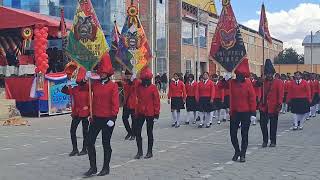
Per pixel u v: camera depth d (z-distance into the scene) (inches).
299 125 682.8
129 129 566.3
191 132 649.0
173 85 722.2
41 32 887.1
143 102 438.6
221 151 480.7
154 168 394.0
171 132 649.0
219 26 445.1
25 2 1622.8
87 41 378.9
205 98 708.7
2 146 529.0
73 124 456.1
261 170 382.3
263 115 505.0
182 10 2178.9
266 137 506.0
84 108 444.8
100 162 426.0
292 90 676.7
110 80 363.6
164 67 2044.8
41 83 878.4
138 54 509.7
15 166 410.6
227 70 436.8
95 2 1673.2
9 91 887.7
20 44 1023.6
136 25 510.6
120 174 370.6
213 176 360.8
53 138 593.3
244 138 421.7
